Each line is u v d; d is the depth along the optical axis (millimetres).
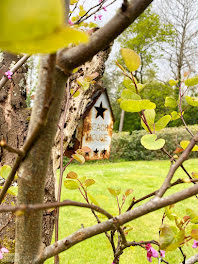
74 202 385
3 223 1151
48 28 110
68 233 3957
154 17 17969
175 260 3242
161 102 17312
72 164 10359
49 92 317
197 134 594
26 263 487
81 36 122
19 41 112
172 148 11945
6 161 1272
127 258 3295
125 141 12469
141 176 8125
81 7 1725
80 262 3275
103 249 3609
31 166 444
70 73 405
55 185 1372
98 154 3252
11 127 1323
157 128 811
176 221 855
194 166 9250
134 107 667
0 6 101
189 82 977
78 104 1531
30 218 478
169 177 540
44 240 1239
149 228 4082
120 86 19906
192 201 5250
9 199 1110
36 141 430
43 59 409
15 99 1365
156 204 454
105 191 6027
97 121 3164
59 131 1406
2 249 967
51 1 104
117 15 362
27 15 102
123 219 464
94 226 477
